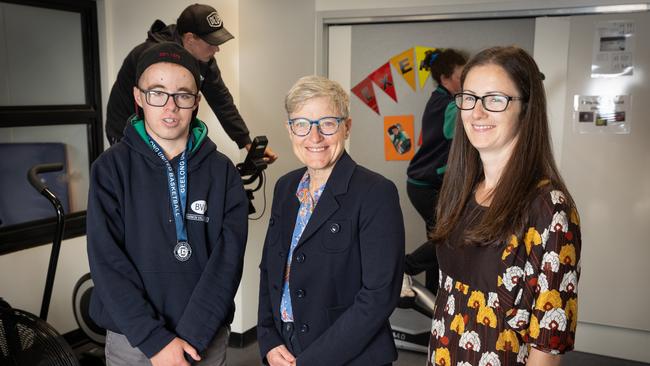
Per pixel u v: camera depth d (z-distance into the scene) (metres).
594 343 3.39
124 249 1.70
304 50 3.80
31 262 3.01
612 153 3.23
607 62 3.19
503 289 1.23
